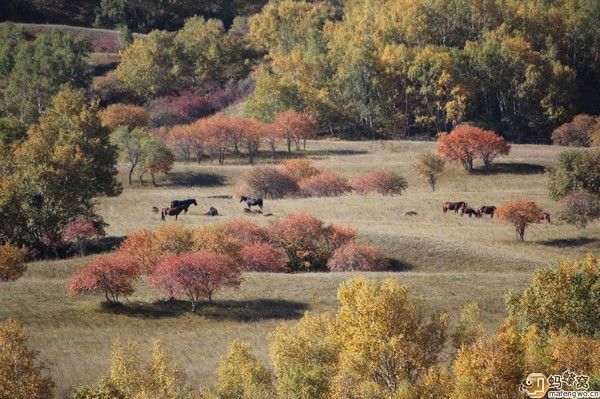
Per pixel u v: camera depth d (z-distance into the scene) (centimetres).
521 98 14938
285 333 3183
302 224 6562
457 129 10644
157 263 5391
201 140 11931
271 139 12331
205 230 5944
